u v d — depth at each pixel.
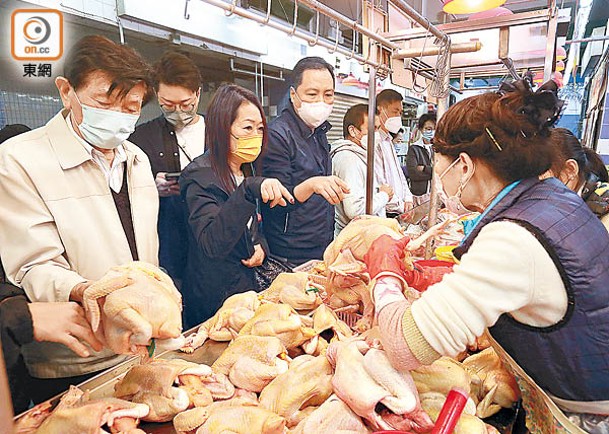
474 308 0.73
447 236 2.00
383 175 2.97
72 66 1.00
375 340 0.90
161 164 1.43
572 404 0.83
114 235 1.15
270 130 1.82
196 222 1.40
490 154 0.86
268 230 1.89
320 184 1.76
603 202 1.93
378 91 3.01
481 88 3.43
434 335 0.73
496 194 0.92
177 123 1.47
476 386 0.98
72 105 1.05
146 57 1.51
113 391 0.90
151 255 1.28
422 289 1.00
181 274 1.49
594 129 5.21
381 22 1.87
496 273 0.73
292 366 0.92
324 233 2.02
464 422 0.77
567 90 7.01
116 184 1.21
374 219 1.34
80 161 1.08
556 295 0.76
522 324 0.82
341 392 0.80
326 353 0.93
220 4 0.90
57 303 0.82
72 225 1.06
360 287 1.22
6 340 0.78
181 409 0.80
